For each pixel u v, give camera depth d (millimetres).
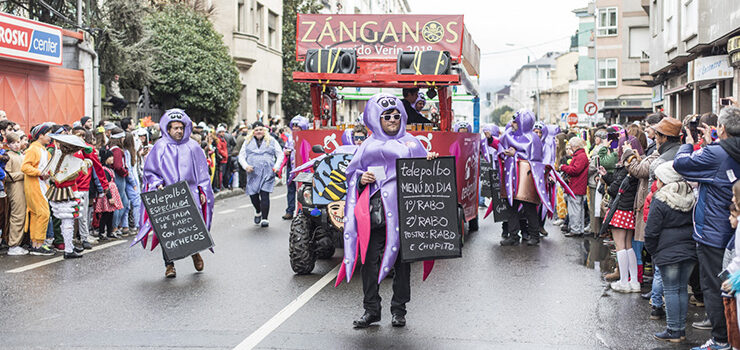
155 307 7410
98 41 19953
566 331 6582
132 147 12852
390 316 7109
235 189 21844
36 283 8586
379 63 10234
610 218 8234
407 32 10531
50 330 6551
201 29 26172
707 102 22641
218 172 20297
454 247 6496
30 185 10477
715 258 5918
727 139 5879
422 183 6465
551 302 7699
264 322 6840
